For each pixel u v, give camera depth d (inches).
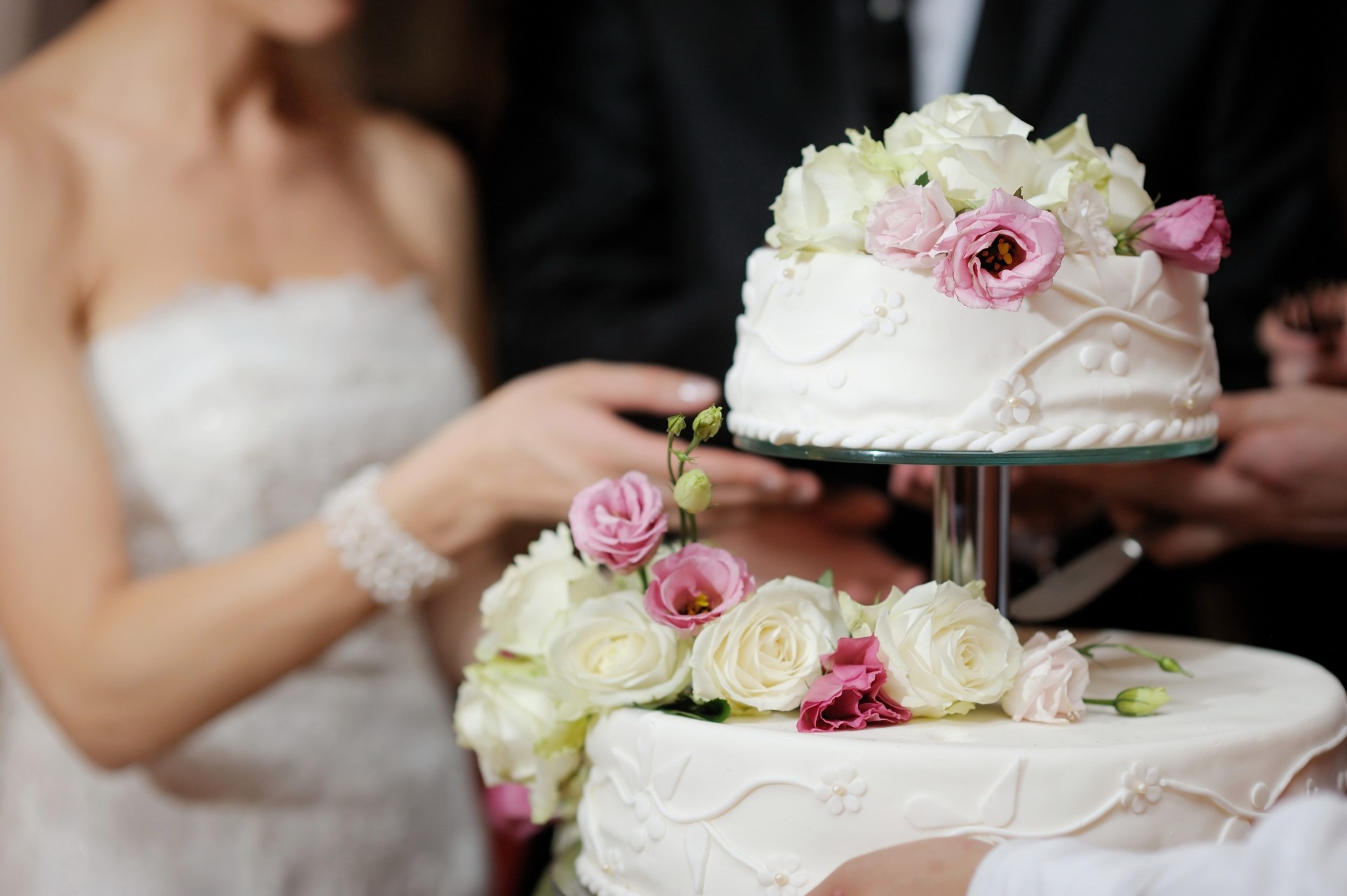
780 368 46.4
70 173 61.5
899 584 58.6
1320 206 66.3
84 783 61.9
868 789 42.6
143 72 64.2
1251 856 38.0
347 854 63.9
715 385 57.3
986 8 64.6
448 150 80.0
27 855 62.1
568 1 77.3
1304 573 62.9
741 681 44.3
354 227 69.6
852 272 45.2
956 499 46.8
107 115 63.5
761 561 59.6
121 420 61.2
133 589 57.8
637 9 74.1
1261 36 64.1
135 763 58.6
